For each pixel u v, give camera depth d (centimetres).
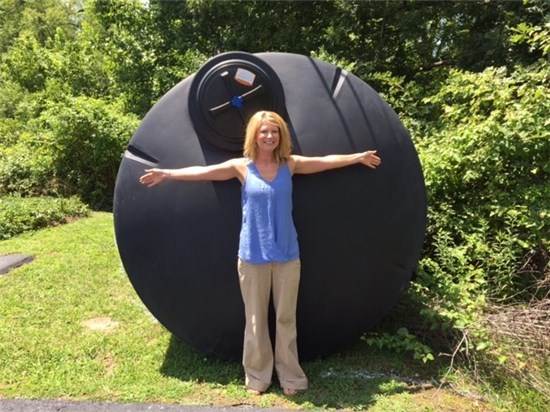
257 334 297
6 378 321
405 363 338
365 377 320
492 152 434
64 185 981
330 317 330
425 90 834
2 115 1759
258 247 288
